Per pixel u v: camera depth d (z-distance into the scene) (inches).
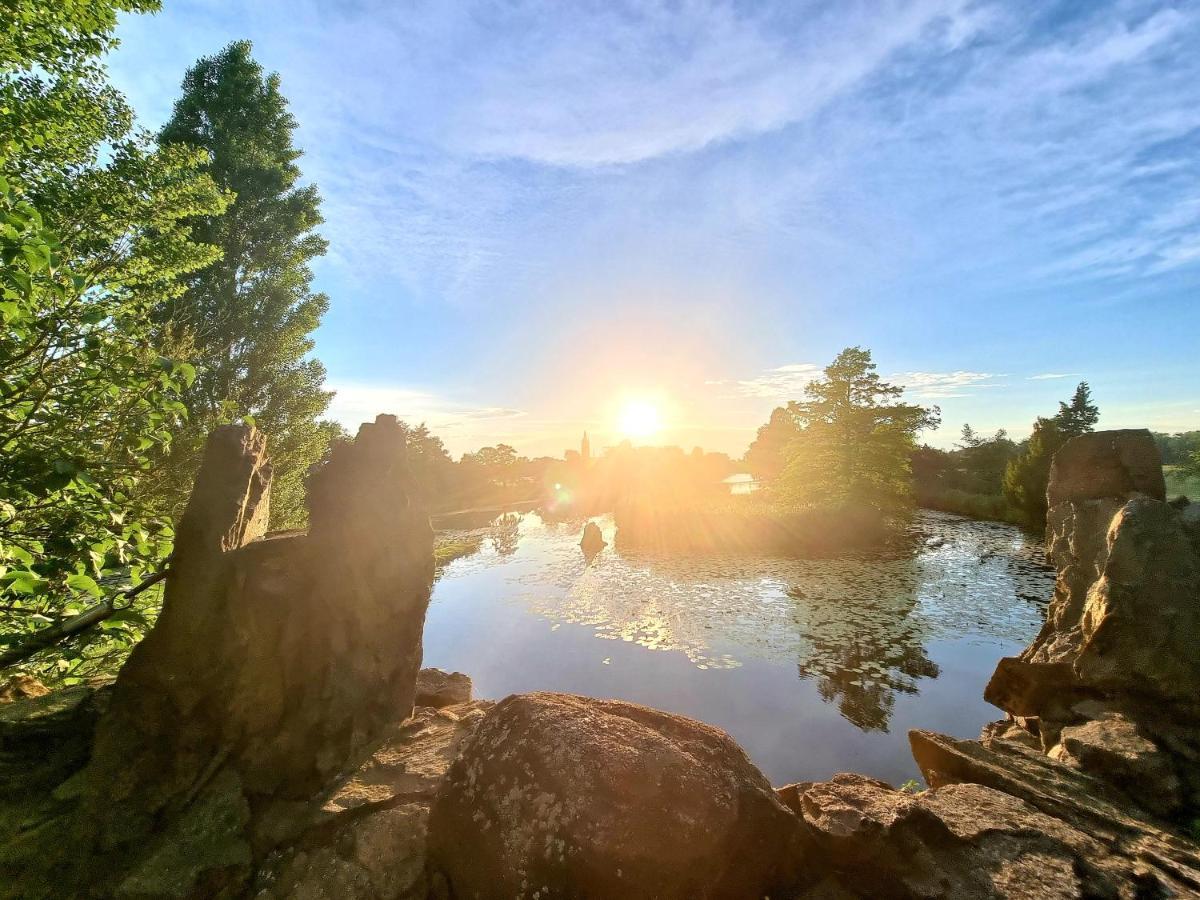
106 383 101.7
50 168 204.2
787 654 442.6
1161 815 113.5
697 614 569.6
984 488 1464.1
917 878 76.1
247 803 78.4
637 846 56.6
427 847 70.5
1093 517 192.9
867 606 573.0
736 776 71.1
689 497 1582.2
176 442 220.8
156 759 78.4
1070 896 74.9
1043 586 640.4
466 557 1053.2
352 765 89.7
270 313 500.7
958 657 428.5
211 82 505.7
